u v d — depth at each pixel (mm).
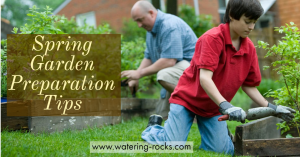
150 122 3014
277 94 2947
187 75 2707
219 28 2453
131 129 3424
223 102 2240
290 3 12125
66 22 4895
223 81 2508
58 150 2211
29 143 2344
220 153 2617
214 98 2303
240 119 2141
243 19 2287
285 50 2680
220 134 2695
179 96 2725
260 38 9609
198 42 2492
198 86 2557
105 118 3590
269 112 2332
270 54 2768
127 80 4395
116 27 15406
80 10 16703
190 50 4039
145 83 5297
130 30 11664
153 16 3938
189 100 2662
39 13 3172
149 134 2783
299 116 2793
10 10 26109
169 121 2715
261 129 2912
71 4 17016
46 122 2893
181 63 3916
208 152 2598
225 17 2451
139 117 4363
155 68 3896
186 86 2695
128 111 4117
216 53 2365
